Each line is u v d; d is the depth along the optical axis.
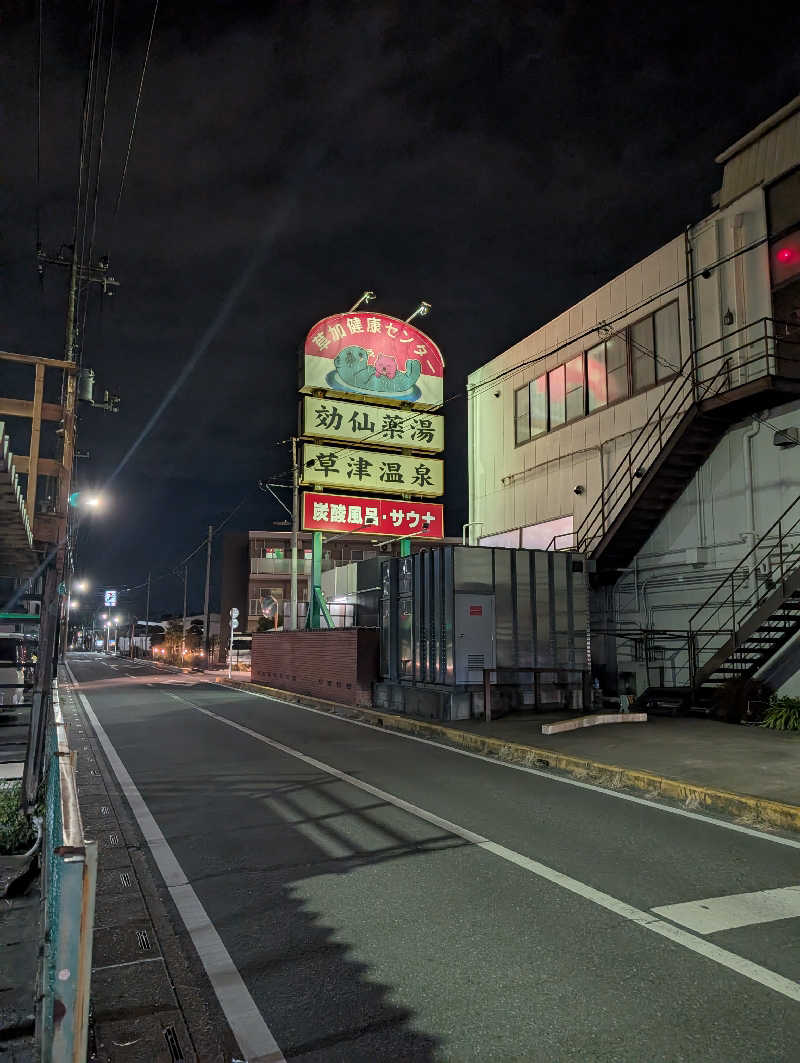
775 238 14.57
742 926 4.39
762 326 14.68
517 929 4.39
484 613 14.23
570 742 10.58
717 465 15.65
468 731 11.96
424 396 23.97
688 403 15.98
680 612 16.41
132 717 16.08
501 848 6.02
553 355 20.84
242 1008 3.51
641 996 3.55
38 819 7.66
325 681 19.03
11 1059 3.22
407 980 3.77
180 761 10.31
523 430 22.00
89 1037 3.19
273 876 5.43
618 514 16.97
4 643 16.38
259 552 51.16
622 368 18.25
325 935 4.36
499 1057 3.05
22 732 14.01
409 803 7.64
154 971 3.87
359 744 11.76
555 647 14.80
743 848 5.97
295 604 23.97
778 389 13.16
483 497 23.81
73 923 2.21
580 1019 3.35
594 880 5.23
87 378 18.78
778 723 11.73
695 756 9.24
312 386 22.41
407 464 23.77
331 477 22.81
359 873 5.46
